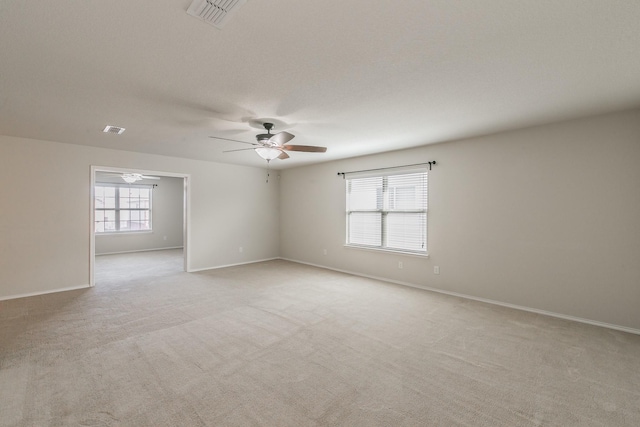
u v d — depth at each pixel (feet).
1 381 7.11
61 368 7.72
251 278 17.71
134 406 6.28
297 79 7.70
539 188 11.89
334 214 20.10
